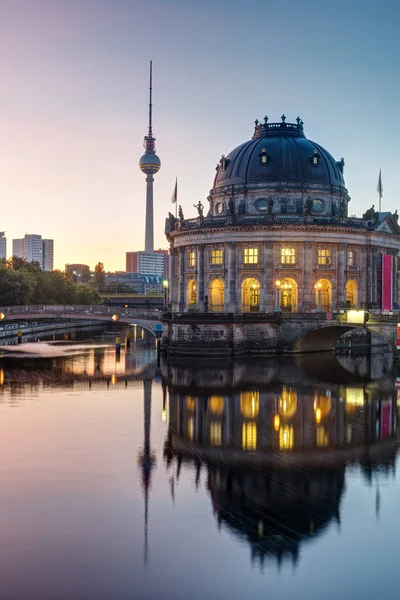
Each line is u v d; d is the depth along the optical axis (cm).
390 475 3684
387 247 11294
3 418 5062
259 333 9556
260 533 2852
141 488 3412
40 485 3438
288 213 10588
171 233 11638
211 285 11000
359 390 6581
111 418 5116
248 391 6450
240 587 2398
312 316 9469
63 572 2491
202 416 5234
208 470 3753
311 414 5359
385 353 10769
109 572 2494
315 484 3512
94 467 3769
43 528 2880
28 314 11588
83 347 11738
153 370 8006
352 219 10794
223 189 11731
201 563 2575
